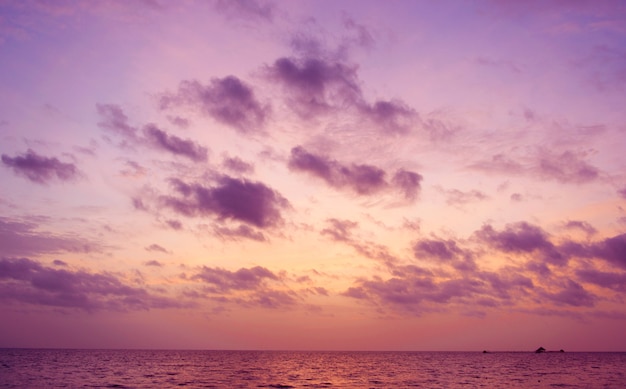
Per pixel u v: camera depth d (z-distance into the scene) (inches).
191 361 7288.4
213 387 3211.1
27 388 3048.7
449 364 6973.4
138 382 3501.5
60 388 3051.2
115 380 3651.6
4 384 3275.1
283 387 3282.5
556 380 3917.3
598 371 5182.1
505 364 6963.6
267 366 6141.7
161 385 3297.2
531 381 3821.4
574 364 6939.0
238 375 4382.4
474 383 3634.4
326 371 5177.2
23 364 5585.6
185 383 3476.9
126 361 6914.4
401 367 6072.8
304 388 3221.0
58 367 5152.6
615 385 3454.7
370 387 3316.9
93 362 6402.6
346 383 3639.3
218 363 6756.9
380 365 6648.6
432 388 3253.0
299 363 7214.6
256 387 3260.3
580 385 3454.7
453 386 3393.2
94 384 3319.4
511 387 3307.1
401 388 3250.5
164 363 6451.8
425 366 6368.1
